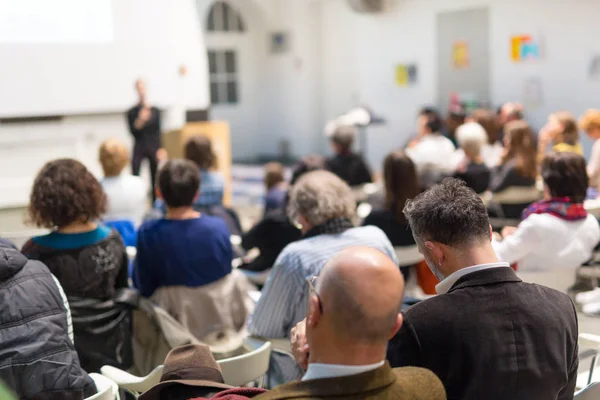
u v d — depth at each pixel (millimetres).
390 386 1294
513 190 5078
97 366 2725
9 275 2078
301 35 13008
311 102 13094
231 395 1517
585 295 4219
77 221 2734
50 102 7570
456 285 1714
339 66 12688
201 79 8703
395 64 11492
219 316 3070
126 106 8086
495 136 6520
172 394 1698
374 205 3898
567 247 3160
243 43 13711
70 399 2035
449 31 10562
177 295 3037
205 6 13078
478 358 1627
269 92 13867
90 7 7754
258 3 13430
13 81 7348
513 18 9680
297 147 13500
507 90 9906
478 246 1714
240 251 4359
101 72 7875
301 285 2602
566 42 9125
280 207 5055
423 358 1649
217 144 8289
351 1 11266
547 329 1672
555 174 3148
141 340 2938
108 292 2764
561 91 9266
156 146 8055
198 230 3055
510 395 1657
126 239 4125
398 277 1280
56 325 2080
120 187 4457
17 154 7480
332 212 2676
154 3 8211
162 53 8312
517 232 3189
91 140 8000
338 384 1250
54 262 2670
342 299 1246
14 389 1995
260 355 2473
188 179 3068
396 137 11703
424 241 1757
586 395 2000
